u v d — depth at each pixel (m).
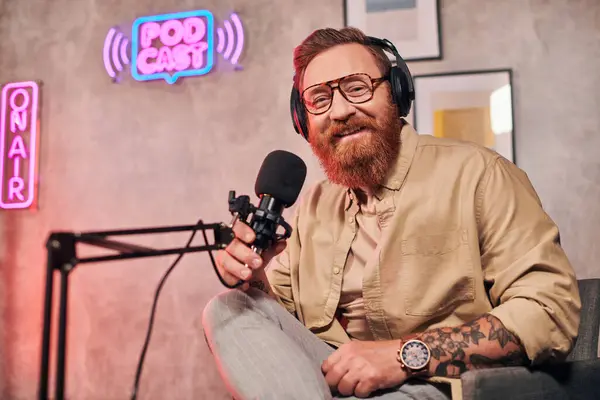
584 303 1.31
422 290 1.19
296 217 1.47
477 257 1.15
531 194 1.18
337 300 1.30
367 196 1.30
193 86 2.63
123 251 0.74
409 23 2.43
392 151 1.25
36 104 2.75
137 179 2.63
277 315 1.15
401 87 1.26
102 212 2.64
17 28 2.85
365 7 2.47
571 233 2.24
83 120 2.72
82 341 2.56
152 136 2.64
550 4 2.36
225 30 2.63
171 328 2.49
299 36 2.56
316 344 1.20
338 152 1.24
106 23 2.76
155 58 2.68
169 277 2.52
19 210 2.72
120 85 2.71
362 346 1.03
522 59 2.35
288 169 1.04
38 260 2.68
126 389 2.50
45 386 0.62
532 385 0.91
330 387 1.02
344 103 1.23
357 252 1.30
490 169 1.20
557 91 2.31
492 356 0.98
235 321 1.01
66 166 2.71
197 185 2.57
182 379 2.46
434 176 1.23
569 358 1.26
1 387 2.61
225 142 2.57
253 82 2.58
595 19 2.32
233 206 0.99
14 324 2.65
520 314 0.99
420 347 0.99
